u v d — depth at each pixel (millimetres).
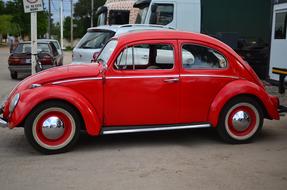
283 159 6551
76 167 6188
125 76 6902
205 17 15727
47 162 6418
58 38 72875
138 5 16047
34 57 11570
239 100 7324
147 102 7020
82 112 6695
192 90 7172
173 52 7141
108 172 5973
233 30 15984
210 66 7293
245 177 5762
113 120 6945
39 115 6645
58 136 6773
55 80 6723
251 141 7480
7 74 20328
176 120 7176
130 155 6750
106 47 7797
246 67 7445
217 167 6164
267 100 7430
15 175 5875
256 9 16062
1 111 7199
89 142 7492
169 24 15242
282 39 13805
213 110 7230
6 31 65750
